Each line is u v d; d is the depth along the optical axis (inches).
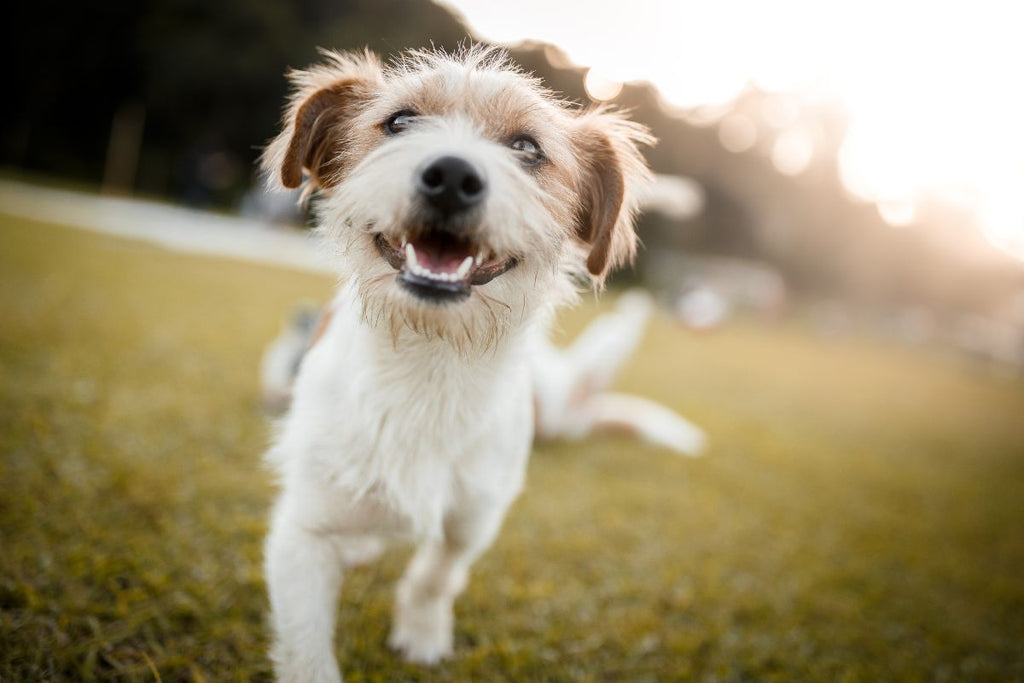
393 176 13.4
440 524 15.1
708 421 41.7
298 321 27.6
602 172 16.9
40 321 32.1
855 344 160.2
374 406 14.2
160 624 15.8
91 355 29.2
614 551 22.2
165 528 18.7
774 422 46.2
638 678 17.2
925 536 29.7
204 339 36.3
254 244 100.3
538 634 17.9
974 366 173.2
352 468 14.2
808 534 27.0
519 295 14.7
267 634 16.1
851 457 41.3
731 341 97.7
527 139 15.5
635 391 45.4
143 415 24.5
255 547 18.8
